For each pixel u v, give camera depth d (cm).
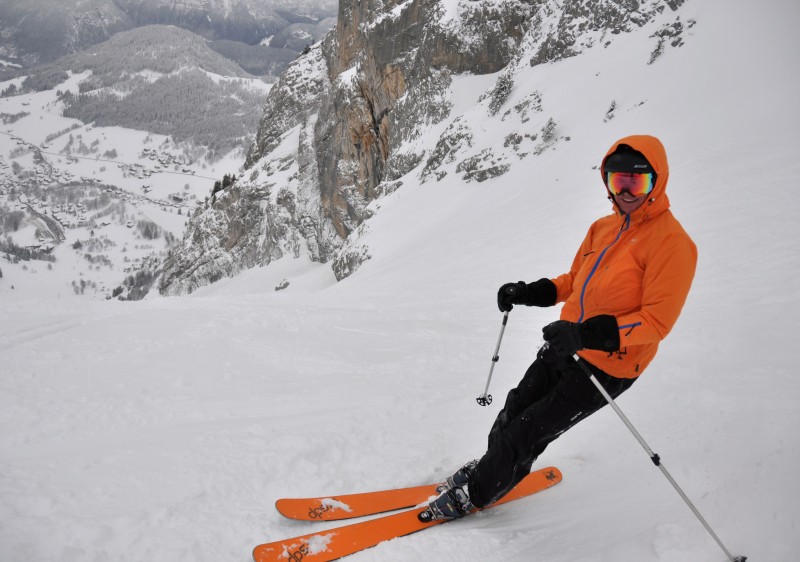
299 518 294
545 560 247
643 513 273
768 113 1952
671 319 233
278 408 481
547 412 266
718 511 254
